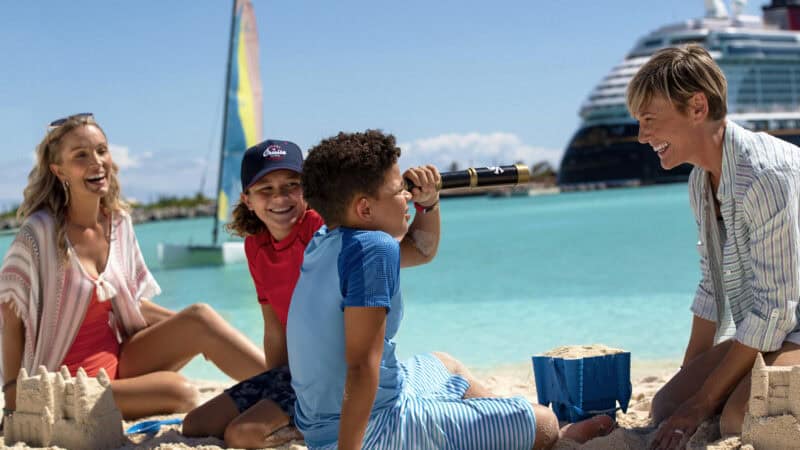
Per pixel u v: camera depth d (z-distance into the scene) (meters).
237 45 20.50
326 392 2.57
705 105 2.97
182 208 94.44
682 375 3.35
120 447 3.37
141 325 4.24
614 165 82.56
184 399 4.01
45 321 3.88
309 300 2.53
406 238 2.95
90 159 3.89
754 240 2.95
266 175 3.29
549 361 3.24
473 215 44.53
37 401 3.33
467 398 3.00
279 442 3.31
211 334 4.04
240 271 15.88
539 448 2.79
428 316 8.55
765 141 3.01
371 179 2.46
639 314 7.93
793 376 2.70
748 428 2.74
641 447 2.96
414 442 2.61
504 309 8.80
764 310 2.90
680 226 22.97
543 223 29.92
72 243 3.97
